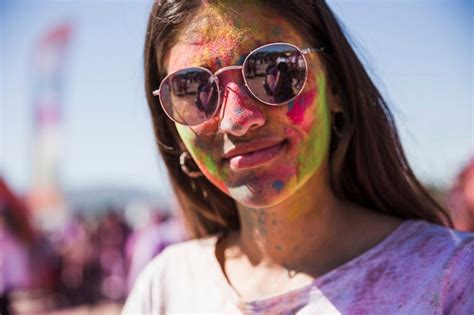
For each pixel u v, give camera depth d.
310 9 1.60
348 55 1.69
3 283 5.89
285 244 1.65
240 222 1.89
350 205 1.76
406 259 1.46
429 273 1.41
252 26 1.50
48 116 19.36
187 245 1.94
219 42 1.50
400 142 1.81
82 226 13.40
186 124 1.55
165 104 1.59
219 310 1.62
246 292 1.65
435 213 1.80
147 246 5.41
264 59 1.47
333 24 1.67
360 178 1.74
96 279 12.27
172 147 1.91
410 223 1.58
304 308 1.48
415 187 1.80
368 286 1.45
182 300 1.75
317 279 1.50
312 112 1.51
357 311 1.42
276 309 1.51
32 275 11.62
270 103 1.45
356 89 1.69
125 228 12.50
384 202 1.76
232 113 1.44
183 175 2.00
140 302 1.87
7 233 7.31
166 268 1.88
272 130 1.46
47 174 18.75
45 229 15.20
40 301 11.70
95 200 21.91
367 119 1.70
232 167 1.48
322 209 1.66
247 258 1.76
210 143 1.54
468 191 3.58
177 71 1.55
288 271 1.64
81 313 10.98
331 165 1.72
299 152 1.50
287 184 1.48
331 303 1.45
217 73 1.49
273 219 1.65
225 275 1.76
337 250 1.61
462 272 1.39
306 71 1.48
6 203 7.70
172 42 1.60
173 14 1.59
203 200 2.03
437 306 1.36
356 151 1.72
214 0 1.53
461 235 1.49
